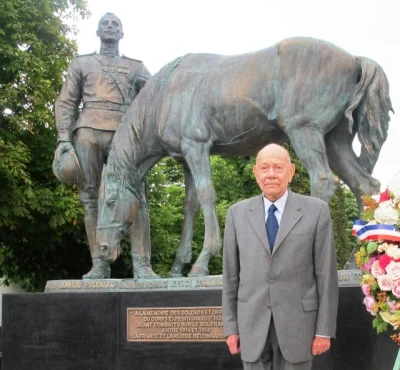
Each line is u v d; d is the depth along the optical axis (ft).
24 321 18.25
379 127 16.97
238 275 11.53
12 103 41.42
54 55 46.44
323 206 11.25
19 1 43.32
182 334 16.78
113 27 22.38
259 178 11.34
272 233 11.18
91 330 17.65
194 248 56.03
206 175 18.38
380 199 11.58
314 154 16.88
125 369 17.19
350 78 17.06
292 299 10.77
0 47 40.96
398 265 10.94
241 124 17.87
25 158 40.16
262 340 10.77
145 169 20.16
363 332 15.03
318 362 15.28
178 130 18.75
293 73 17.10
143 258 20.58
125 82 21.98
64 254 50.24
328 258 10.94
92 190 21.57
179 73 19.22
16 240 45.50
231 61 18.45
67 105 21.91
